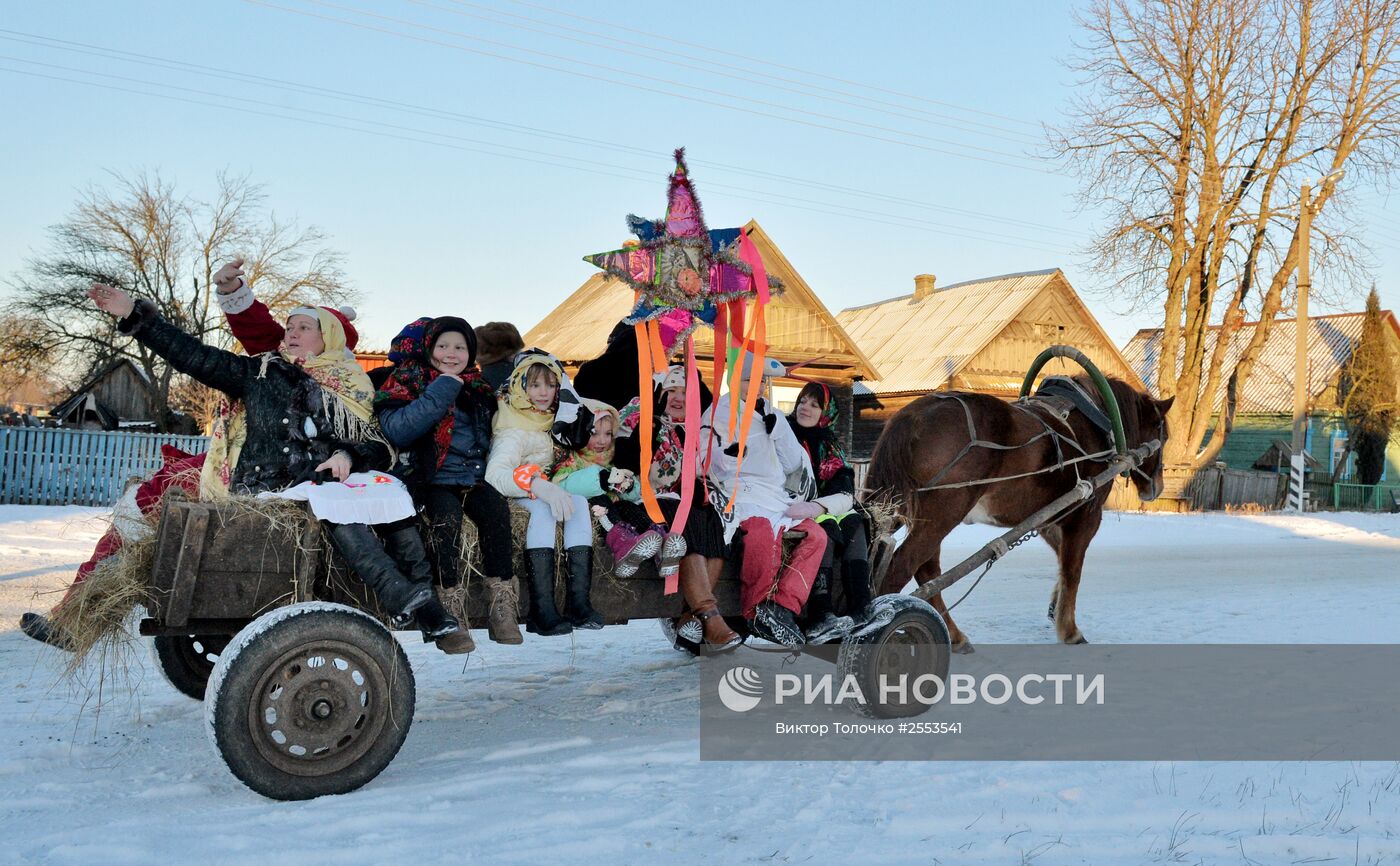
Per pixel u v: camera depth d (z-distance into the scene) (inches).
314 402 181.2
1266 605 400.8
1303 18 1175.6
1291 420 1628.9
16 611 329.7
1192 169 1192.2
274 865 139.7
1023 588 455.8
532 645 303.7
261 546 171.6
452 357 189.5
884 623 219.6
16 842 145.9
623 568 202.1
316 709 167.5
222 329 1330.0
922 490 274.5
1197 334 1202.6
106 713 214.8
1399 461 1695.4
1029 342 1417.3
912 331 1492.4
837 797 170.9
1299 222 1161.4
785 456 234.5
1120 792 174.4
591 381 237.9
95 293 170.6
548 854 144.8
